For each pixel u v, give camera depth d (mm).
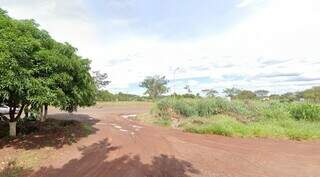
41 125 16375
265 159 11094
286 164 10461
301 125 18797
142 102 51844
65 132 14914
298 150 12797
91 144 12734
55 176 8352
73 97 12836
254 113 22906
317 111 22250
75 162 9828
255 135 15953
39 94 10203
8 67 9070
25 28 10789
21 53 9422
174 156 11078
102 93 50781
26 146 11758
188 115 23031
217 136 15773
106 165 9539
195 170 9359
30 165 9367
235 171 9430
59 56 11086
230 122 18359
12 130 13289
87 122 20375
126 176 8453
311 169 9875
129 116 26844
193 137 15312
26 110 13477
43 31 11867
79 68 12523
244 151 12344
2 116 14430
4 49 9000
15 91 9984
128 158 10500
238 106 23703
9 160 9836
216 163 10312
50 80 10555
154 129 18062
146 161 10188
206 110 22906
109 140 13781
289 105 24266
